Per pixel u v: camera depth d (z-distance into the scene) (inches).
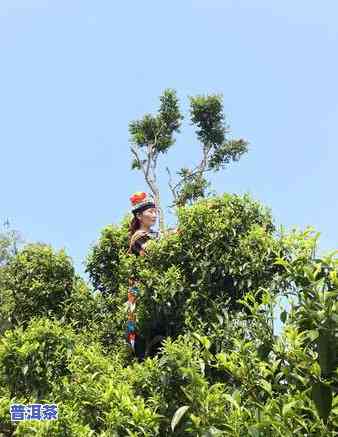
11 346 200.5
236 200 212.8
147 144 827.4
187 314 198.2
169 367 157.0
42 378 196.5
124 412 161.5
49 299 258.8
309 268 123.5
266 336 138.9
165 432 158.4
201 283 200.8
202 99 786.8
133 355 228.4
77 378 187.8
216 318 193.8
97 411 173.5
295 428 121.3
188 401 153.8
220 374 173.8
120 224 279.1
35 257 265.0
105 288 270.5
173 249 210.5
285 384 134.0
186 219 211.5
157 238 234.1
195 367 153.3
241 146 795.4
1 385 210.7
